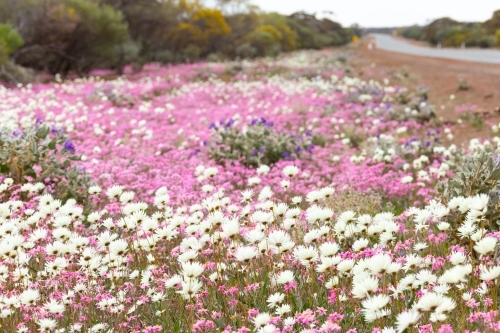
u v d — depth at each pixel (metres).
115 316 3.74
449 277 2.76
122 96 20.16
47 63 33.91
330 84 22.81
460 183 4.87
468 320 2.95
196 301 3.63
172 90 24.61
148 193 7.46
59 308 3.47
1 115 13.51
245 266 4.01
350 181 7.74
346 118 15.13
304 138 11.33
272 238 3.37
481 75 26.12
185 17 50.78
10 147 7.11
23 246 4.28
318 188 8.22
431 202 4.53
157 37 47.47
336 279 3.26
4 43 24.42
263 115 16.53
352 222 3.94
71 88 21.47
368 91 19.38
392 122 14.20
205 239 4.11
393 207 6.96
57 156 7.77
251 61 49.44
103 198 7.64
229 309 3.55
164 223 5.01
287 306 3.11
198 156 10.51
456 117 16.09
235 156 10.23
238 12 61.69
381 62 41.38
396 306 3.19
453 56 47.69
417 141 10.46
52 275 4.21
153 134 13.15
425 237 4.44
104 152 10.75
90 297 3.86
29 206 6.23
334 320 2.99
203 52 55.53
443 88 22.72
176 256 4.64
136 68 37.03
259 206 4.79
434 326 2.83
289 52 76.00
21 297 3.57
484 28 81.75
